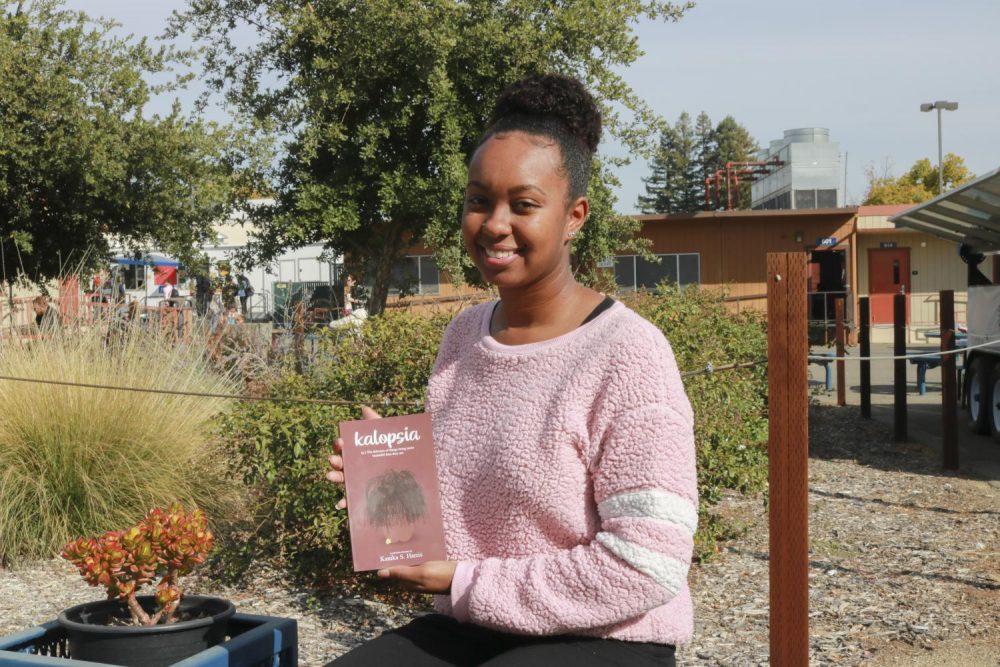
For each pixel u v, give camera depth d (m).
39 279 14.51
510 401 1.86
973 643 4.67
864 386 12.82
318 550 5.37
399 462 1.86
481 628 1.91
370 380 5.48
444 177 11.41
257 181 12.59
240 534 5.95
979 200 10.58
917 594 5.45
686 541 1.69
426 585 1.81
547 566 1.74
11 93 12.95
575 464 1.79
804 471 3.00
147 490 6.20
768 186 33.34
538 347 1.88
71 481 6.19
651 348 1.79
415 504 1.85
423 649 1.90
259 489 6.02
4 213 13.80
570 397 1.80
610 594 1.68
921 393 15.50
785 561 3.00
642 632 1.76
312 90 11.48
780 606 3.00
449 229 11.70
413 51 11.31
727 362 6.09
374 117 11.91
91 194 13.43
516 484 1.81
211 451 6.50
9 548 5.99
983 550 6.38
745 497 7.76
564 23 11.58
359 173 12.16
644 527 1.68
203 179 13.33
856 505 7.82
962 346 12.91
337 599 5.25
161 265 18.28
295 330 8.31
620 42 11.69
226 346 8.01
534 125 1.91
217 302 12.84
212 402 6.80
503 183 1.88
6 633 4.80
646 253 12.88
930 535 6.80
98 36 13.48
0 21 13.05
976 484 8.66
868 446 10.76
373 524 1.84
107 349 6.99
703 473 5.75
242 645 2.61
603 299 1.92
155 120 13.52
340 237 12.34
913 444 10.85
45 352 6.72
